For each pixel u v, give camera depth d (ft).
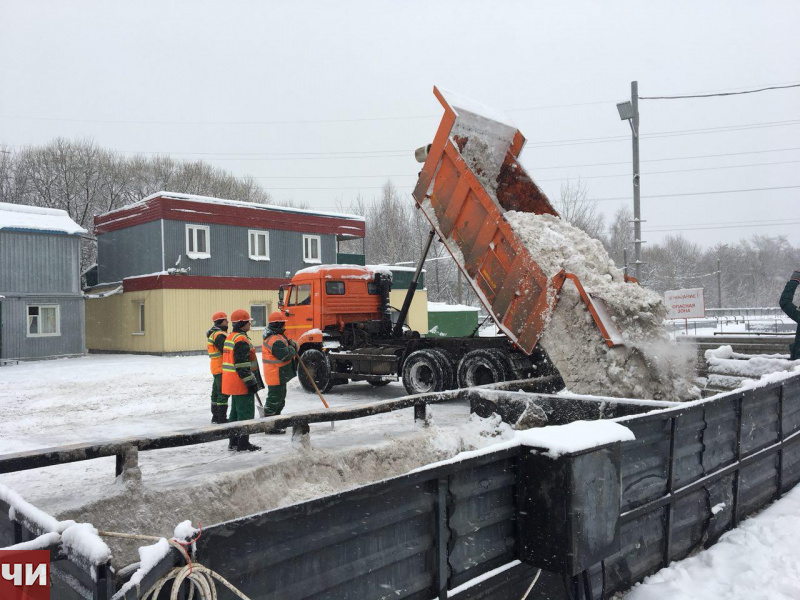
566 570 8.53
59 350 74.84
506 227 25.48
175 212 77.10
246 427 12.51
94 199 142.31
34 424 29.68
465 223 27.43
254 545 6.31
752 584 11.19
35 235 73.51
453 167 27.61
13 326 71.00
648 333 21.76
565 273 23.24
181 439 11.88
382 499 7.51
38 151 137.59
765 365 22.98
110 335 86.33
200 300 78.28
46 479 20.26
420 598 8.08
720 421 13.70
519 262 24.98
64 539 6.49
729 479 14.16
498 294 25.98
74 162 138.51
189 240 78.89
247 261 84.43
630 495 10.58
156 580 5.58
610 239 208.13
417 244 183.32
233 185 176.04
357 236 100.01
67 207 138.21
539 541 8.93
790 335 43.50
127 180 149.89
